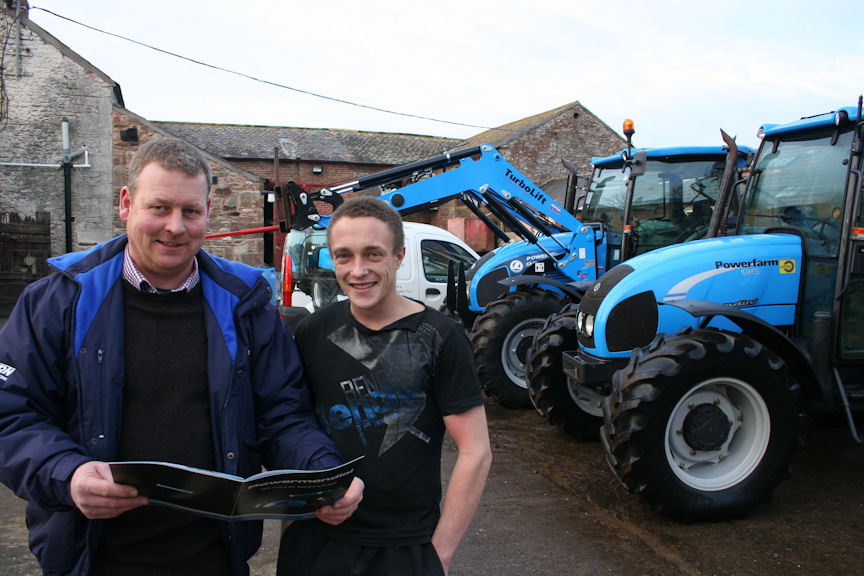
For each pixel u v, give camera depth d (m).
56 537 1.49
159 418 1.57
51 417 1.53
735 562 3.00
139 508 1.54
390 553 1.64
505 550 3.12
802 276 4.00
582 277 6.20
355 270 1.65
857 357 3.85
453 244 7.50
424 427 1.70
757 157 4.43
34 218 13.12
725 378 3.38
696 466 3.52
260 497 1.42
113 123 13.46
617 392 3.40
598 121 22.09
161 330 1.60
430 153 25.06
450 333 1.72
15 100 13.01
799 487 3.94
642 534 3.30
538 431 5.05
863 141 3.72
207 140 22.66
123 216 1.59
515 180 6.16
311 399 1.80
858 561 3.01
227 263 1.74
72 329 1.51
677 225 5.82
